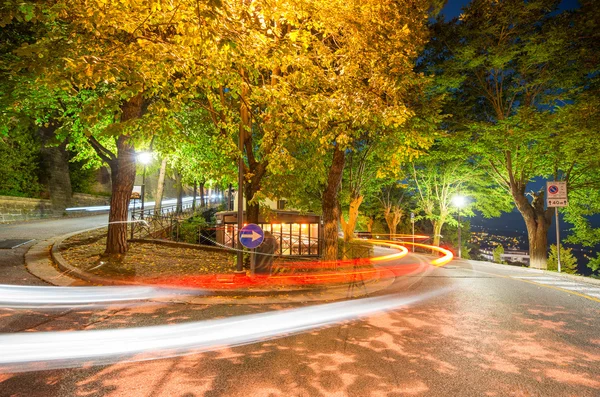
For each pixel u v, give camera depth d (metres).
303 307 8.54
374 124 10.38
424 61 23.28
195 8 5.84
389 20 10.28
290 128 9.38
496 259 38.69
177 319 7.10
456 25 21.95
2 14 5.92
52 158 27.52
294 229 23.42
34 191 24.41
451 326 7.42
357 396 4.39
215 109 11.18
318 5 8.41
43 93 9.60
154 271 10.70
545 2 19.50
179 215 29.17
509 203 28.75
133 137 7.88
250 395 4.33
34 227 18.22
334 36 10.30
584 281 14.62
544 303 9.88
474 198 31.20
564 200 18.38
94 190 35.97
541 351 6.08
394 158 12.95
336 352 5.80
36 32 9.31
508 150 21.52
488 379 4.96
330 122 10.19
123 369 4.87
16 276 9.16
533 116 19.67
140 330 6.38
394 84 9.86
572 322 7.93
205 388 4.46
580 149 19.81
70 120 11.14
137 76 6.25
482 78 23.69
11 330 5.96
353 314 8.16
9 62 8.88
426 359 5.61
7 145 22.30
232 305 8.41
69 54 5.92
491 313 8.61
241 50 6.72
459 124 23.83
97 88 10.62
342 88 9.34
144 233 17.70
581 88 20.20
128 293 8.61
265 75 11.45
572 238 26.06
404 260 22.78
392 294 10.65
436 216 32.78
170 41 7.73
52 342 5.62
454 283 13.13
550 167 22.84
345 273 12.52
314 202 24.55
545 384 4.85
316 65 10.03
